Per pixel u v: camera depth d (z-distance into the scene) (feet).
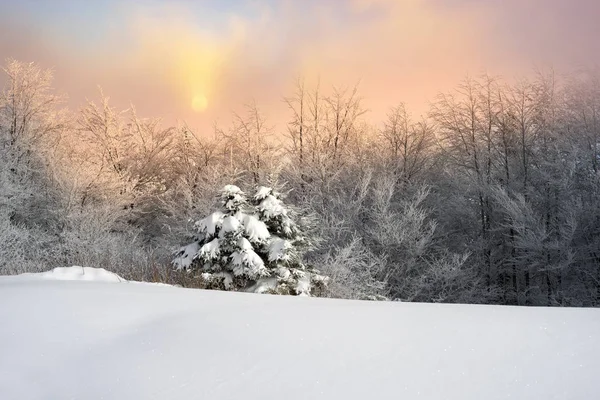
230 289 36.42
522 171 69.21
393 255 59.93
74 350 9.40
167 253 50.93
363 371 8.04
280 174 71.05
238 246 36.42
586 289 58.54
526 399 7.00
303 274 38.88
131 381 8.16
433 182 73.92
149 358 8.92
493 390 7.29
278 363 8.47
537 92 68.28
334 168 71.51
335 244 56.90
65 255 52.60
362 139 79.77
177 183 75.36
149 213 77.20
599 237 58.29
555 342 8.86
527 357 8.29
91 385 8.13
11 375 8.52
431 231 59.82
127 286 15.10
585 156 62.08
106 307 11.91
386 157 73.87
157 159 80.28
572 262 58.23
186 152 80.07
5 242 52.70
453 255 61.52
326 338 9.47
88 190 63.77
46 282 16.02
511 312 11.09
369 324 10.24
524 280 67.67
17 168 64.39
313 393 7.42
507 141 71.10
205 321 10.65
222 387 7.79
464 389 7.34
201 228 36.86
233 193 37.78
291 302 12.57
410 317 10.71
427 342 9.10
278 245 37.76
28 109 67.10
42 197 63.57
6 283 16.03
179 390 7.79
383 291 54.44
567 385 7.31
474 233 70.13
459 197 69.56
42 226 64.54
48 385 8.21
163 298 12.89
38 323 10.78
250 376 8.07
